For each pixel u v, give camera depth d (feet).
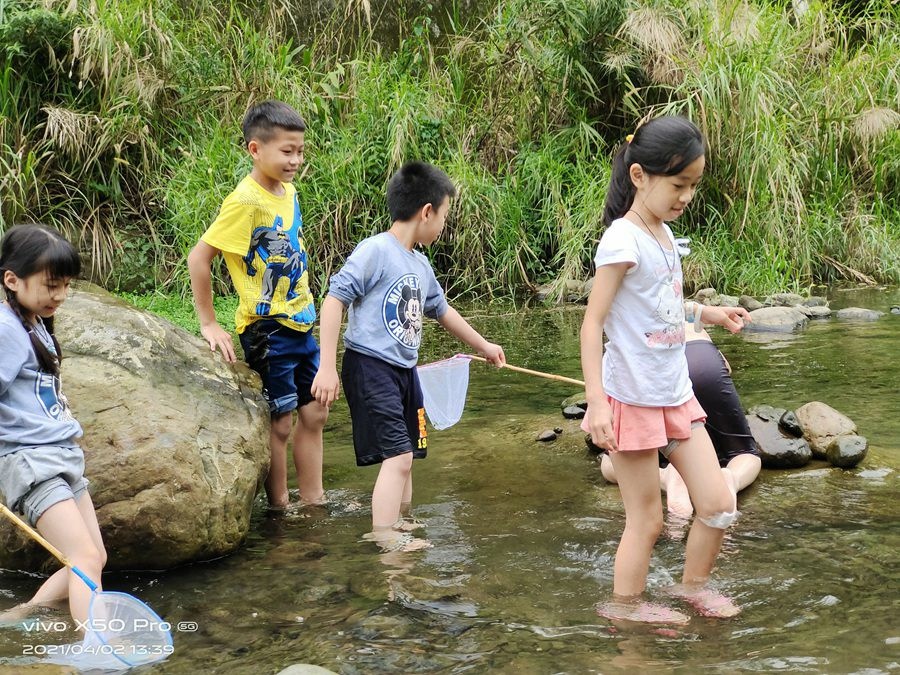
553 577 9.82
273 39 32.71
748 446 12.64
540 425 15.53
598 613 8.88
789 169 31.63
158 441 10.57
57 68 28.22
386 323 11.84
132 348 11.69
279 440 12.55
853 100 33.73
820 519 11.21
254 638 8.57
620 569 9.25
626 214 9.29
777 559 10.04
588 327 8.95
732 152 29.94
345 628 8.68
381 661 7.99
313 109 30.53
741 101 29.40
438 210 12.25
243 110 30.40
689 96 28.89
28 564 10.28
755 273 29.12
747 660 7.77
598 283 8.98
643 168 9.03
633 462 9.12
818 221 31.63
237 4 33.47
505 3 33.63
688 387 9.33
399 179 12.26
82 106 28.68
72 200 27.76
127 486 10.20
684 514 11.75
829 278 31.86
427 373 13.53
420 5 36.27
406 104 30.50
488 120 32.63
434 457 14.42
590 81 31.35
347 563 10.35
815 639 8.12
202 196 27.32
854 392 16.93
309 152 29.96
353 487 13.21
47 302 9.66
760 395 16.89
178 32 31.07
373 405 11.68
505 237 29.78
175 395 11.41
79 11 28.60
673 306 9.15
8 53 26.94
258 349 12.34
